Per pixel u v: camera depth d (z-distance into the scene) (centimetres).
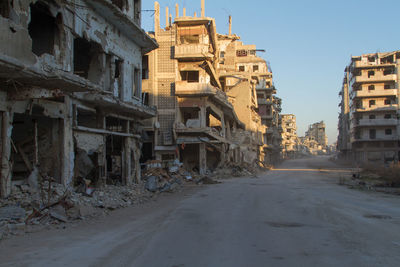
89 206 1174
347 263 584
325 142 18175
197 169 3734
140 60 2117
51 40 1386
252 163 5284
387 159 6294
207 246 707
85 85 1164
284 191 2078
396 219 1062
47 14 1335
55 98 1325
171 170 3123
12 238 780
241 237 793
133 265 577
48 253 654
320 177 3662
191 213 1187
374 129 6388
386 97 6328
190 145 3806
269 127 7638
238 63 7356
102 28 1619
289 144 13388
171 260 605
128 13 1880
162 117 3534
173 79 3544
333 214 1157
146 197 1681
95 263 589
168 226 940
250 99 5550
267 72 7300
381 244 723
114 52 1741
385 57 6550
